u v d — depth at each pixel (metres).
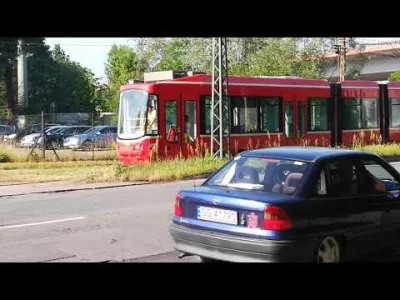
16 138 30.45
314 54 45.00
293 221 6.06
